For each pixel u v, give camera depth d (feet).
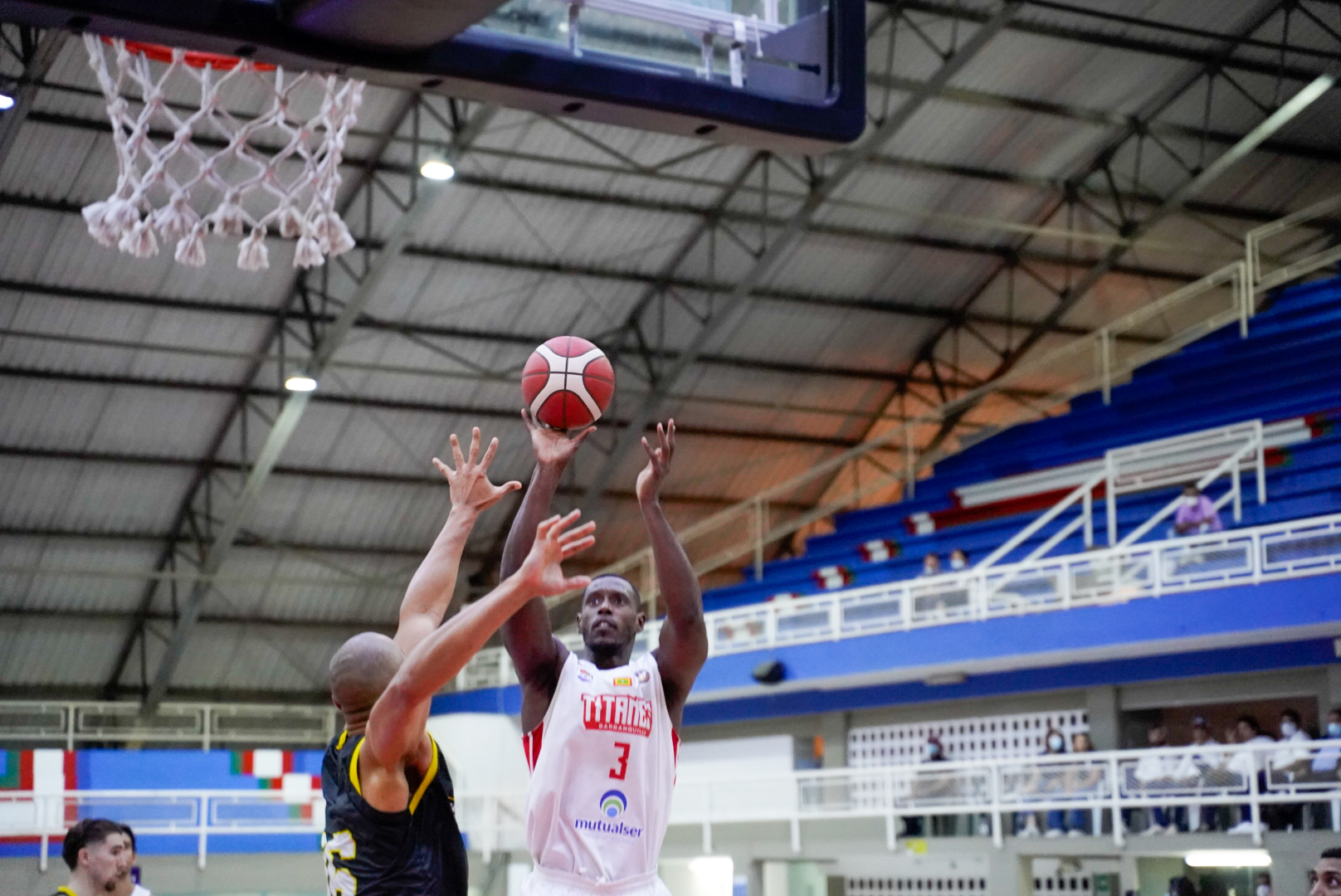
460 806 94.89
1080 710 84.79
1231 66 102.01
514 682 106.11
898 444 123.65
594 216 99.30
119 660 114.32
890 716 94.32
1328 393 87.86
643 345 108.88
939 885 91.97
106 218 37.55
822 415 121.19
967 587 82.33
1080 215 111.34
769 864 87.61
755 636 93.50
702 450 120.16
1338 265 109.60
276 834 87.40
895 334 116.98
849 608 88.33
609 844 16.44
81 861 22.53
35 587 108.06
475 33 19.63
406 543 116.67
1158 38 98.43
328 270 95.91
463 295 101.91
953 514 105.19
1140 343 121.80
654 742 16.83
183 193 38.42
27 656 111.55
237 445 105.60
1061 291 114.62
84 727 111.96
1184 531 76.84
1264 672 76.02
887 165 102.58
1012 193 108.27
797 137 21.12
